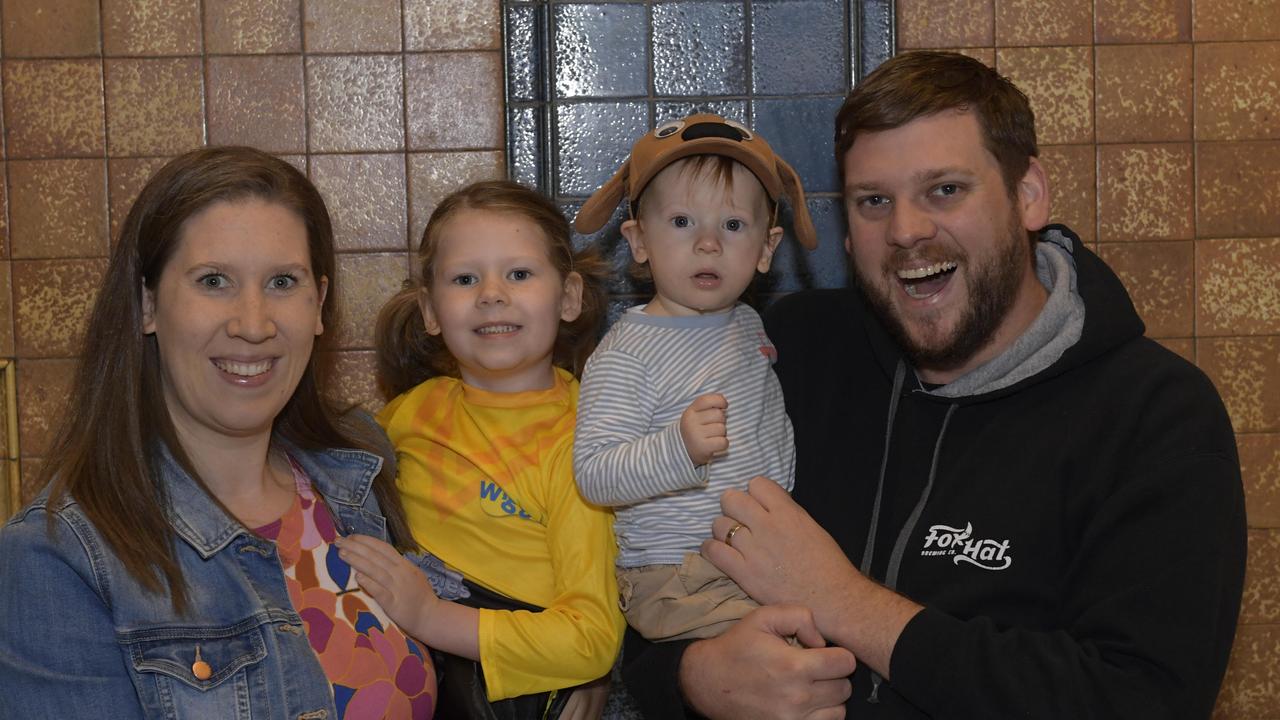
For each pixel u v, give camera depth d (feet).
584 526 5.46
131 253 4.57
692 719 5.35
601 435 5.13
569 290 5.99
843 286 7.54
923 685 4.59
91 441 4.50
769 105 7.47
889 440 5.63
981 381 5.39
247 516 4.88
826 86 7.47
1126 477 4.80
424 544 5.65
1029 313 5.50
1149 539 4.56
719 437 4.77
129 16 7.25
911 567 5.17
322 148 7.33
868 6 7.36
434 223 5.82
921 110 5.15
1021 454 5.11
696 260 5.27
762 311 7.54
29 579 4.20
